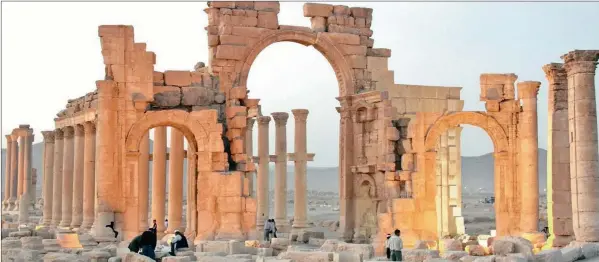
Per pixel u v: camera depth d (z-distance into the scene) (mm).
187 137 49156
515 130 52531
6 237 44344
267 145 62531
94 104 50188
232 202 46781
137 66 47594
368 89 55406
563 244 42344
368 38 56000
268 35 52844
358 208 54031
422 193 50719
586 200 37469
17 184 76625
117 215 46812
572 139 38250
